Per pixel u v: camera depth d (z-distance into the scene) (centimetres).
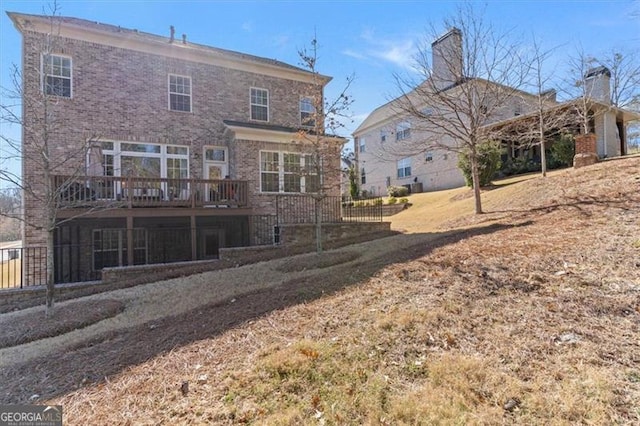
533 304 377
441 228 1042
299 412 272
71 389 354
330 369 317
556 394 256
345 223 1231
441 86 1251
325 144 1018
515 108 1616
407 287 471
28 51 1045
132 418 289
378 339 352
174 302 670
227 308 539
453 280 468
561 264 456
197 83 1332
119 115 1190
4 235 1709
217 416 277
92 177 952
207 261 1026
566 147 1566
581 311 351
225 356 366
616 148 1823
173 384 328
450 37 1027
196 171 1316
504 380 276
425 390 278
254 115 1443
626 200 666
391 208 1959
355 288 505
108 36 1166
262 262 934
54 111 1079
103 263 1149
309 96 1037
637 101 1848
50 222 678
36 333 580
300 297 512
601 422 229
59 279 1066
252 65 1427
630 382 258
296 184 1377
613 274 407
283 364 327
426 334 349
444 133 1116
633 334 308
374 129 2836
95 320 623
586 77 1658
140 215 1018
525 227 679
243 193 1186
